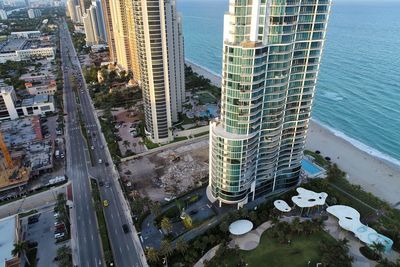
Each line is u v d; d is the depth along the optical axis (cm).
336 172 16275
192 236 12650
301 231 12688
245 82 11219
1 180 15638
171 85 19988
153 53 17000
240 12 10500
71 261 11656
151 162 18075
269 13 10700
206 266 11088
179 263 11212
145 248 12106
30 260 11725
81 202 14888
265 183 14762
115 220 13662
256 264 11388
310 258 11588
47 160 17612
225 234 12550
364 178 17200
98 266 11456
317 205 14138
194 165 17712
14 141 19875
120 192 15500
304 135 14262
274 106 12688
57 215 13950
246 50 10638
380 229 12775
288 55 11738
